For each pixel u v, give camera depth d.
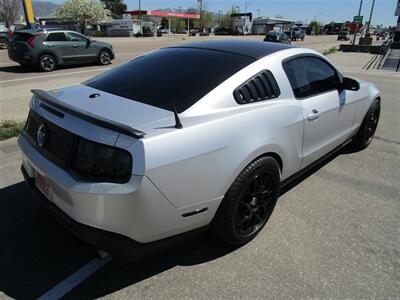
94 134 2.21
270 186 3.04
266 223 3.27
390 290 2.53
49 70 13.98
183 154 2.30
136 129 2.28
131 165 2.13
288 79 3.25
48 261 2.78
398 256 2.89
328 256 2.87
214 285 2.56
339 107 3.94
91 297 2.45
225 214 2.68
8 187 3.86
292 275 2.66
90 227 2.23
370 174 4.39
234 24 82.75
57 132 2.44
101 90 2.95
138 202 2.16
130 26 56.84
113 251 2.27
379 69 15.13
